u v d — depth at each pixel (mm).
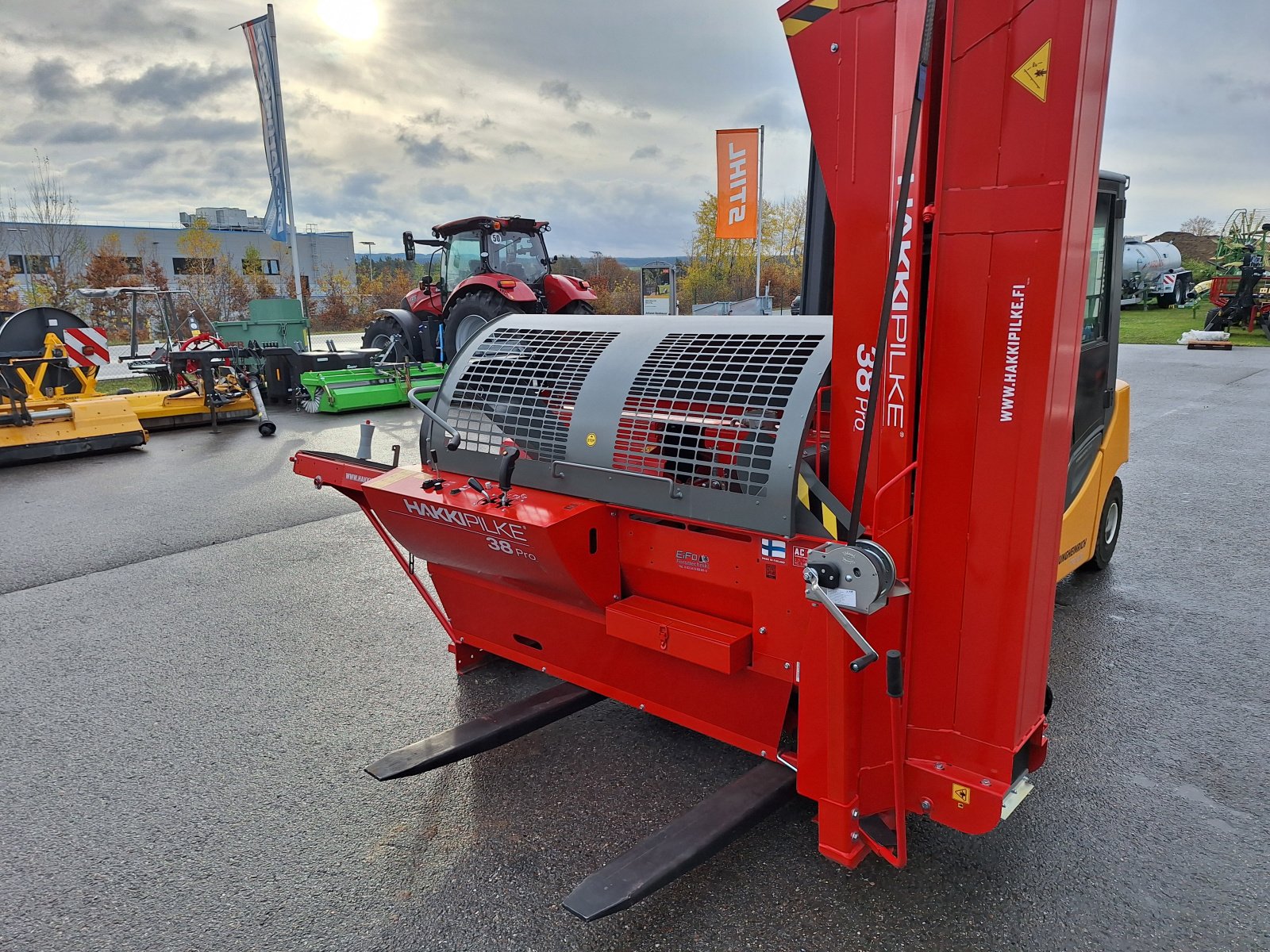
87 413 8734
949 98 1743
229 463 8297
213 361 11258
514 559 2838
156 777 3021
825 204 3424
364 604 4672
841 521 2131
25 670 3902
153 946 2223
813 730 2262
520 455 2984
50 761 3143
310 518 6352
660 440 2598
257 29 15273
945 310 1850
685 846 2227
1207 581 4699
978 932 2188
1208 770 2912
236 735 3312
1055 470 1907
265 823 2750
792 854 2502
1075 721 3244
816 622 2186
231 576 5137
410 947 2197
